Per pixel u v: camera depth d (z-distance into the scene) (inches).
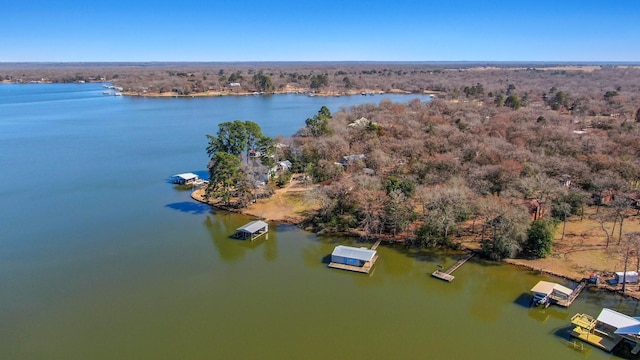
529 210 2479.1
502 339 1726.1
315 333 1760.6
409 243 2517.2
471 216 2605.8
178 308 1926.7
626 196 2696.9
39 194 3405.5
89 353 1641.2
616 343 1654.8
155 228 2790.4
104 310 1911.9
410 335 1753.2
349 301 1989.4
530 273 2176.4
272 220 2906.0
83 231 2728.8
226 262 2349.9
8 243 2546.8
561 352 1647.4
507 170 2898.6
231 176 3068.4
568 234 2492.6
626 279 2001.7
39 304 1953.7
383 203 2645.2
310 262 2353.6
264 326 1804.9
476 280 2150.6
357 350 1663.4
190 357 1621.6
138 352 1648.6
